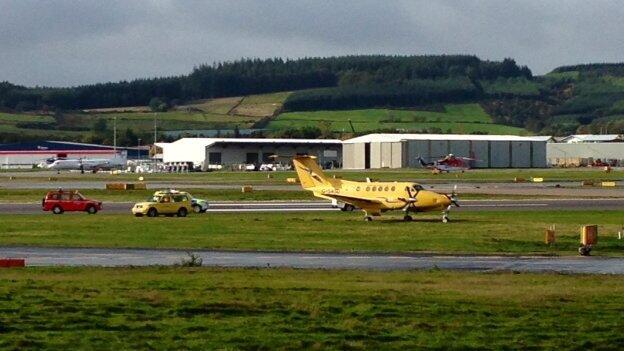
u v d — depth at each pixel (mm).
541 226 197500
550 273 121375
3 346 66750
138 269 120125
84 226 193125
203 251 149625
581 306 89375
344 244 160750
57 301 87625
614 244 163375
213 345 68875
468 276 114938
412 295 94688
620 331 76875
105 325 75875
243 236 172875
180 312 82438
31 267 122625
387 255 145625
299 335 73000
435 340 72188
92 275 112188
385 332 74938
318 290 97562
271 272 117062
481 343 71562
